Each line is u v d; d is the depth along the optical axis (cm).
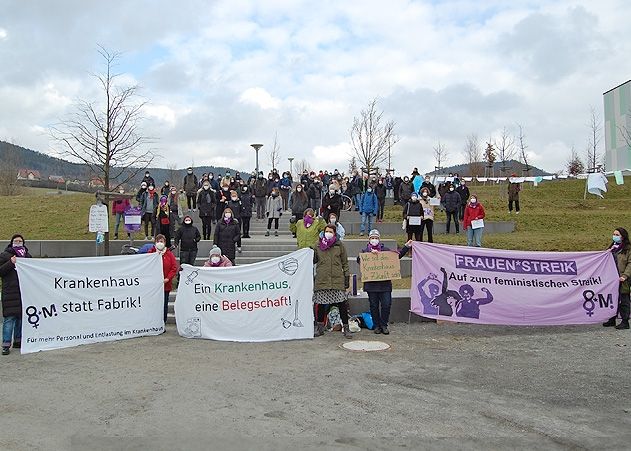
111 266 1098
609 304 1162
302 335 1082
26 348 998
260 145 3262
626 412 662
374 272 1114
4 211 2536
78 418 643
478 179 3369
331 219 1385
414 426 614
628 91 4969
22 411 670
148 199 1958
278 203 2097
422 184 2420
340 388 755
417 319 1232
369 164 3972
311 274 1106
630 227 2258
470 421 630
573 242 1864
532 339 1062
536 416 647
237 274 1095
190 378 804
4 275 1009
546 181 4450
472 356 934
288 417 642
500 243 1867
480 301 1143
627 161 4981
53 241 1830
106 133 2098
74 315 1053
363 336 1099
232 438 579
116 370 855
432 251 1149
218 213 2020
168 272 1172
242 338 1080
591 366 866
